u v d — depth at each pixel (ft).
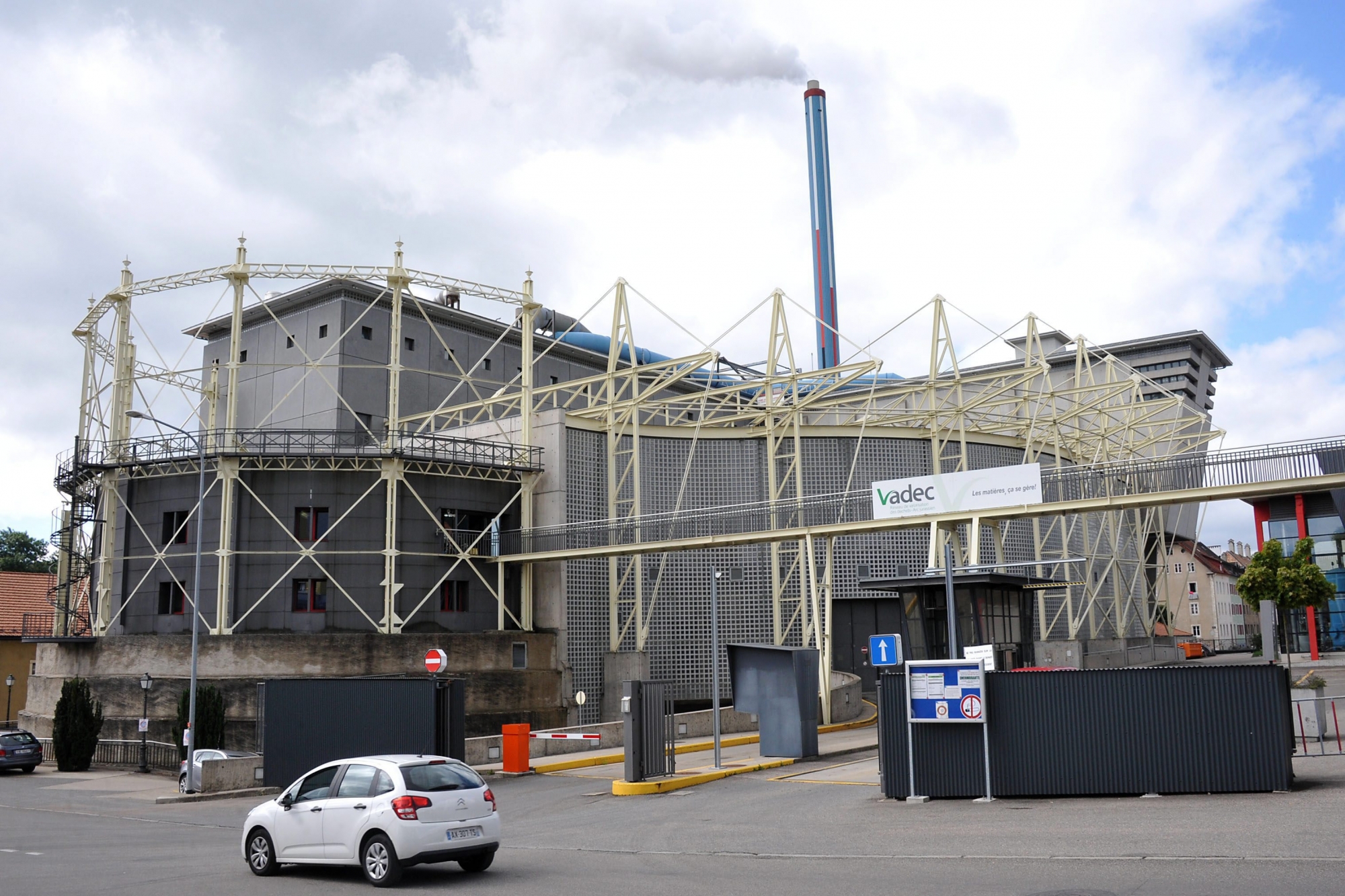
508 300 158.81
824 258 319.47
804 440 177.88
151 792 99.86
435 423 204.54
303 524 141.49
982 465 188.24
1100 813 53.06
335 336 192.13
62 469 156.56
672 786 80.38
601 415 168.76
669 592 167.12
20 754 119.34
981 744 62.64
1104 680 60.75
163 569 143.02
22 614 192.95
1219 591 354.95
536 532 155.63
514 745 96.73
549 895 39.27
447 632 143.02
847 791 72.08
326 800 45.52
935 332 169.07
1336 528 161.48
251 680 129.80
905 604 118.21
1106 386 176.65
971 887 36.55
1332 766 64.85
